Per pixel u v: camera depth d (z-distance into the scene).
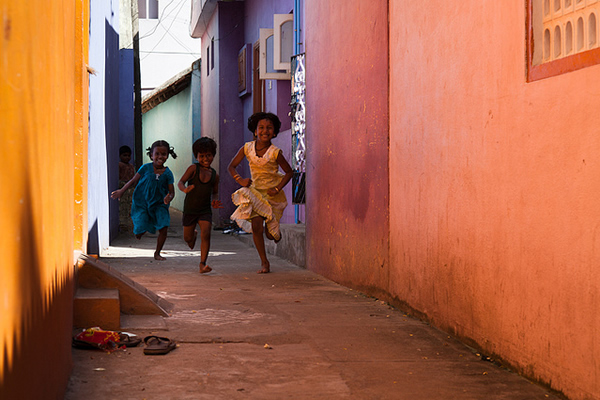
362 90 6.55
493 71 3.85
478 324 4.09
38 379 2.18
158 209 9.18
